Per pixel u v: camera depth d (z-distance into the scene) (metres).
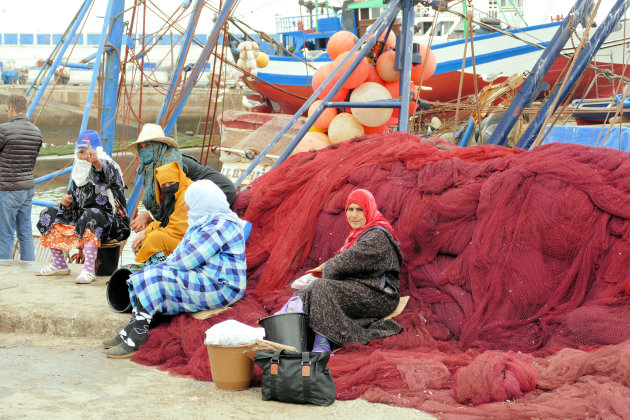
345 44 10.28
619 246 4.86
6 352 5.09
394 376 4.24
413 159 6.05
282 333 4.60
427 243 5.56
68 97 42.41
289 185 6.58
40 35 67.62
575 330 4.60
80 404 3.96
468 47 23.83
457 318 5.19
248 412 3.88
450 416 3.70
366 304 4.95
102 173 6.85
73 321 5.58
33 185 8.45
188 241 5.31
